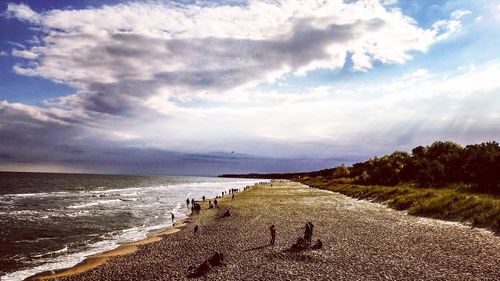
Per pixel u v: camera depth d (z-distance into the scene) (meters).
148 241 35.91
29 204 78.94
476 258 20.52
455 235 27.25
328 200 65.12
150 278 21.16
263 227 37.25
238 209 56.09
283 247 26.30
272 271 19.97
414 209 40.81
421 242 25.67
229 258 24.19
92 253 31.75
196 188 162.88
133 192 127.38
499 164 46.03
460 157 60.25
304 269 20.06
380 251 23.66
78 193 119.44
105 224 49.59
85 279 22.48
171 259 26.11
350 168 124.38
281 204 60.62
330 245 26.09
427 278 17.48
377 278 17.86
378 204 53.09
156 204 78.88
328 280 17.88
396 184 70.06
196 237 35.06
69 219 54.69
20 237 40.03
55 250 33.38
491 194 41.06
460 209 34.69
